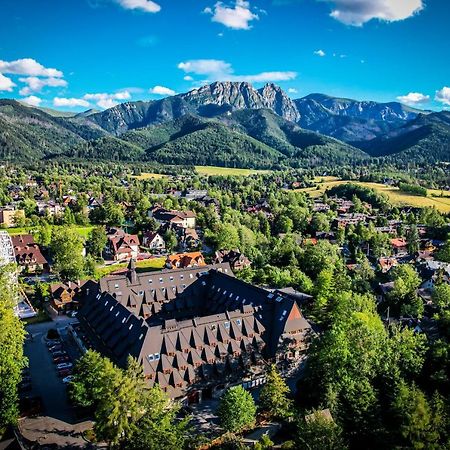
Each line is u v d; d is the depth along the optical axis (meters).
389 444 69.62
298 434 70.38
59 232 186.00
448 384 85.75
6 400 81.38
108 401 74.50
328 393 78.44
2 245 190.75
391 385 82.56
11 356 88.81
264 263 183.62
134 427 73.25
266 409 86.81
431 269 177.62
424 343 97.50
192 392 91.56
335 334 87.06
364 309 111.06
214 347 96.25
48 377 102.75
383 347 90.94
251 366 99.31
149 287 128.50
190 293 132.38
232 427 79.19
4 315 95.81
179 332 94.31
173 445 69.12
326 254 182.00
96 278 168.00
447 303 136.25
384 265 196.00
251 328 101.69
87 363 87.19
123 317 104.44
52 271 180.50
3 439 78.94
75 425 85.31
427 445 66.06
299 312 105.25
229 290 125.81
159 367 90.31
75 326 128.75
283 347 101.94
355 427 74.12
